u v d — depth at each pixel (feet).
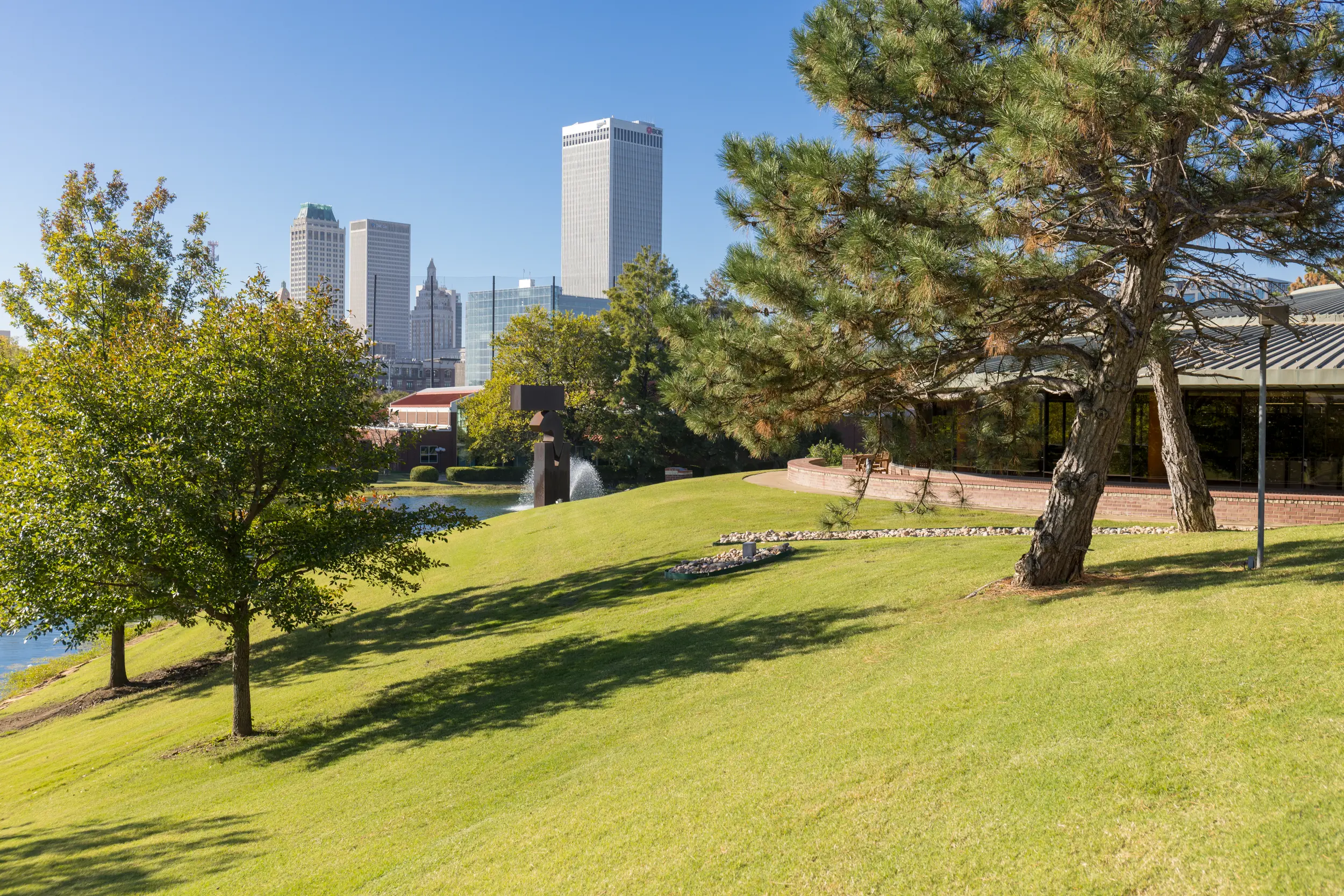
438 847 26.20
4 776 52.03
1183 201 32.65
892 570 50.90
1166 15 30.40
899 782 22.13
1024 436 44.55
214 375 48.88
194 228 89.20
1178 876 15.72
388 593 83.15
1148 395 85.05
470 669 52.16
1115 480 87.66
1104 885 15.97
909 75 33.19
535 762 33.22
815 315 31.94
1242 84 34.55
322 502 53.88
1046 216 34.94
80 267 80.48
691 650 43.98
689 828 22.67
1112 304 36.58
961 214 31.86
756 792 23.88
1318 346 78.43
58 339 73.46
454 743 38.86
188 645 83.10
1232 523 68.59
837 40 34.96
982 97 33.50
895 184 34.42
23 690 84.23
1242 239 37.76
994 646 31.55
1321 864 14.98
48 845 36.40
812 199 32.12
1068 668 27.07
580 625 56.54
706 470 250.37
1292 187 31.04
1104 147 29.37
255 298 57.67
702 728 31.58
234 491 50.03
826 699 30.83
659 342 251.80
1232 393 80.89
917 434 44.09
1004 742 22.81
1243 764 18.80
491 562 87.30
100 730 59.57
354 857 27.25
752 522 82.79
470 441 261.65
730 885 19.22
